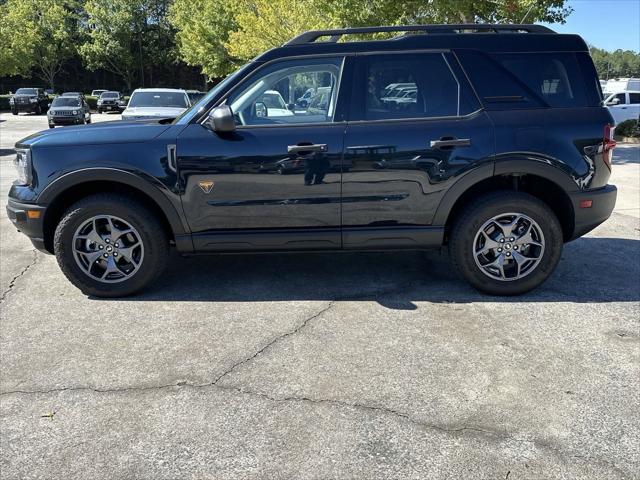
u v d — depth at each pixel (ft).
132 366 10.63
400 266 16.48
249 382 10.04
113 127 13.61
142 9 176.86
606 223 21.99
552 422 8.81
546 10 42.75
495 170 13.08
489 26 13.70
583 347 11.27
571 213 13.64
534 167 13.09
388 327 12.25
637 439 8.39
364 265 16.58
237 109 13.29
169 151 12.95
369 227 13.48
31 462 7.99
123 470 7.81
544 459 7.98
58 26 175.01
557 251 13.61
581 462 7.91
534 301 13.69
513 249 13.66
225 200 13.16
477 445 8.28
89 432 8.65
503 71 13.37
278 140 12.96
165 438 8.49
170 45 186.29
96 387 9.91
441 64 13.34
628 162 41.39
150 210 13.64
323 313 13.04
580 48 13.55
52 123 86.43
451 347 11.30
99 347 11.41
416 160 13.00
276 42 76.33
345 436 8.49
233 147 12.92
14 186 13.96
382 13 44.37
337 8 45.85
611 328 12.14
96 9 171.42
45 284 15.08
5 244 19.19
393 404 9.32
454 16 43.80
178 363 10.73
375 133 13.01
